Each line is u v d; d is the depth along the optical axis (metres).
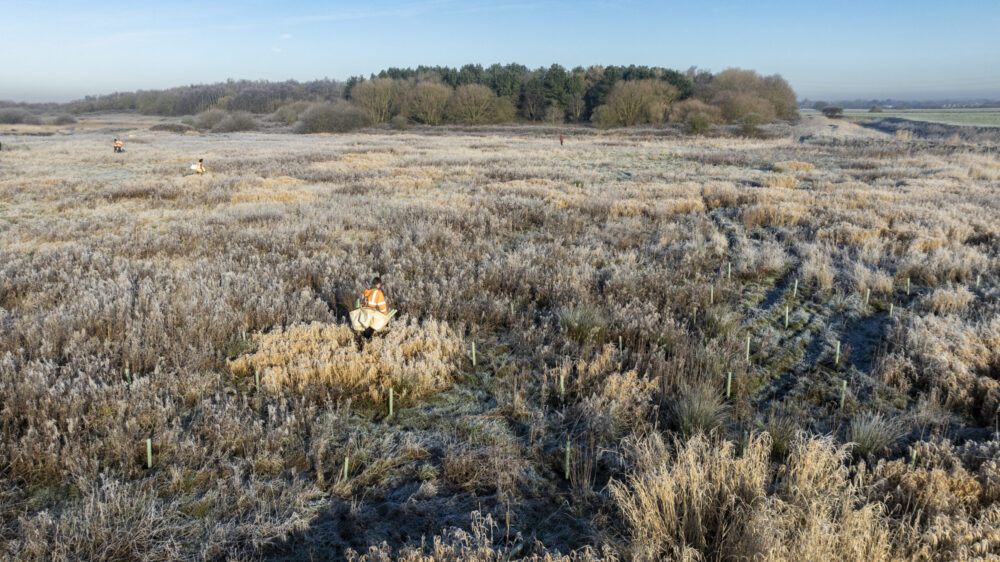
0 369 5.92
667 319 7.66
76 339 6.89
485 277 9.97
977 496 4.21
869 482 4.43
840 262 11.06
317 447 4.95
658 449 4.79
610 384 5.91
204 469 4.71
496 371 6.79
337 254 11.82
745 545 3.43
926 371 6.21
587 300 8.58
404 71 140.88
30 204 18.30
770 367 6.92
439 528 4.16
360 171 28.33
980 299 8.71
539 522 4.23
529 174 26.72
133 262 10.77
